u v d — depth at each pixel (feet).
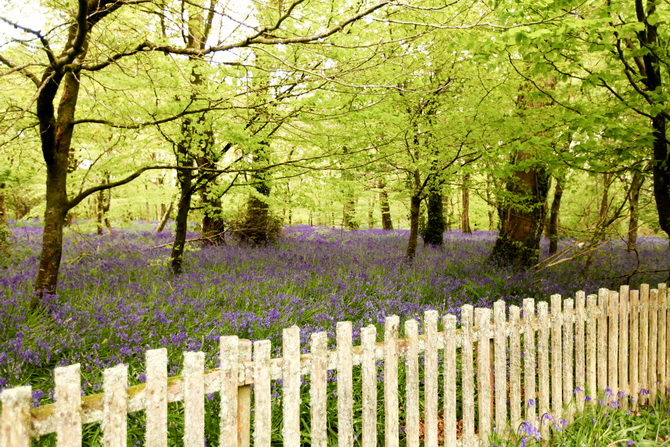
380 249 39.09
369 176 27.50
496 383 9.96
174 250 25.07
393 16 15.75
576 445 10.80
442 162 26.73
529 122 18.15
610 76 15.15
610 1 13.32
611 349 12.35
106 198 36.11
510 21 12.59
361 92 14.52
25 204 61.46
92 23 13.56
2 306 15.72
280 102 17.33
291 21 15.74
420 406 12.43
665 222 17.89
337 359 7.65
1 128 13.71
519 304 21.97
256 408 6.75
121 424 5.58
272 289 21.33
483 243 49.24
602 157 17.25
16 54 15.26
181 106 16.76
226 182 25.18
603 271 30.83
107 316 15.69
